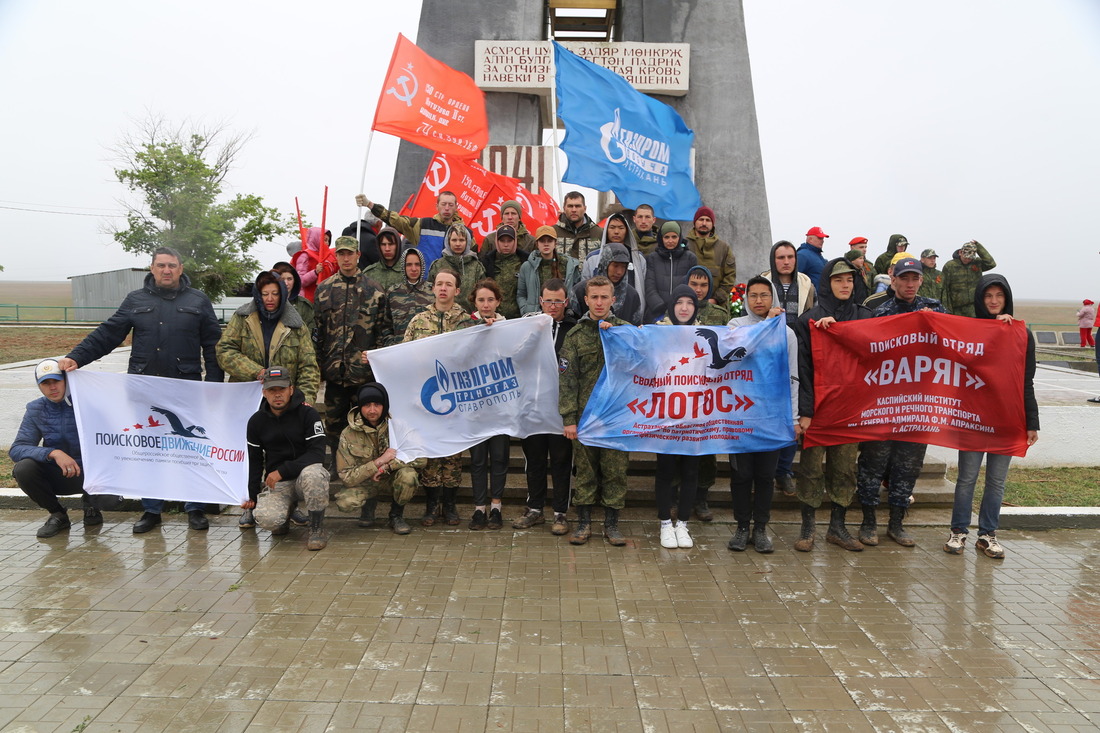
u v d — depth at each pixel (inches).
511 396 232.2
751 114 395.5
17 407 320.8
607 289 216.8
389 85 323.0
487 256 282.7
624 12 394.9
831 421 216.8
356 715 132.1
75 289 1599.4
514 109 391.5
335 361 246.7
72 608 174.4
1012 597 187.8
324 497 216.2
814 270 318.7
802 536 221.3
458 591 186.9
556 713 133.8
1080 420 321.1
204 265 1336.1
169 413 231.3
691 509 227.3
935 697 140.5
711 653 156.5
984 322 214.2
